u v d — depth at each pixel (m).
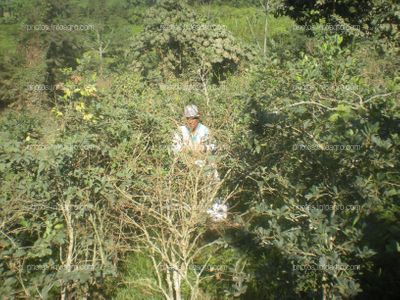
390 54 6.43
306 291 3.22
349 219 2.87
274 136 3.56
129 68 12.17
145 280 3.93
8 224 3.39
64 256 3.83
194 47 11.45
